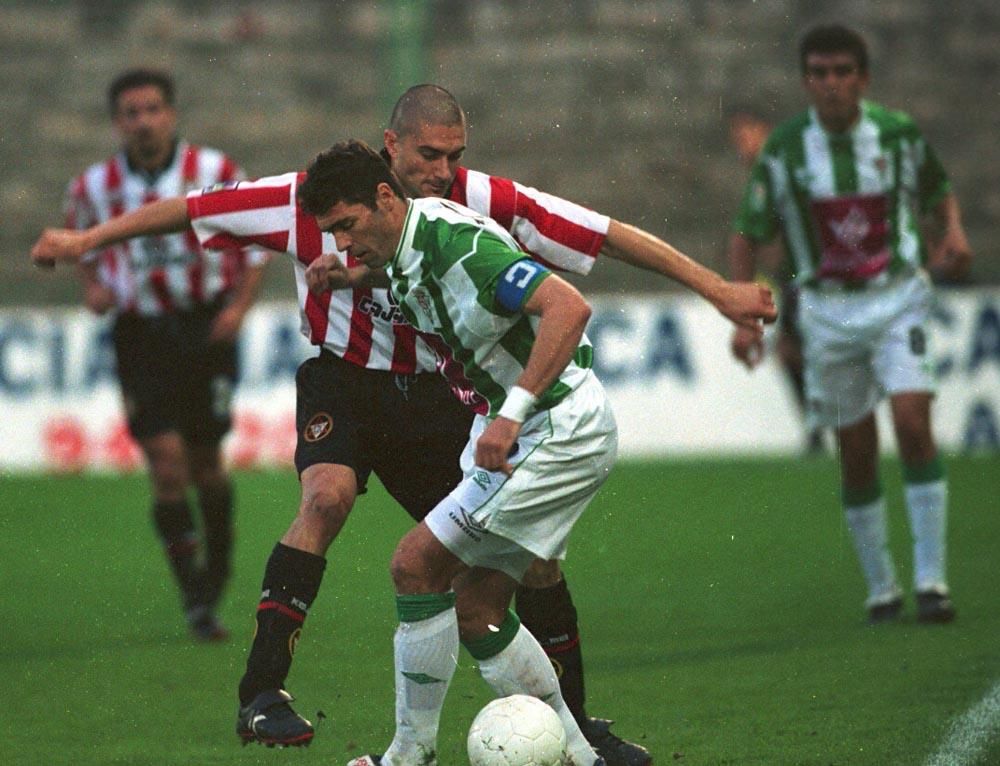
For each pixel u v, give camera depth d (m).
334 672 21.14
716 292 16.22
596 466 14.12
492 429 13.11
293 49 64.62
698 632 23.72
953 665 19.89
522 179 60.31
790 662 20.62
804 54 24.44
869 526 24.19
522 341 13.74
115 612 27.09
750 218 25.33
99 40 64.62
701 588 27.94
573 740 14.48
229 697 19.81
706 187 59.50
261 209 16.38
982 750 15.38
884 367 24.34
